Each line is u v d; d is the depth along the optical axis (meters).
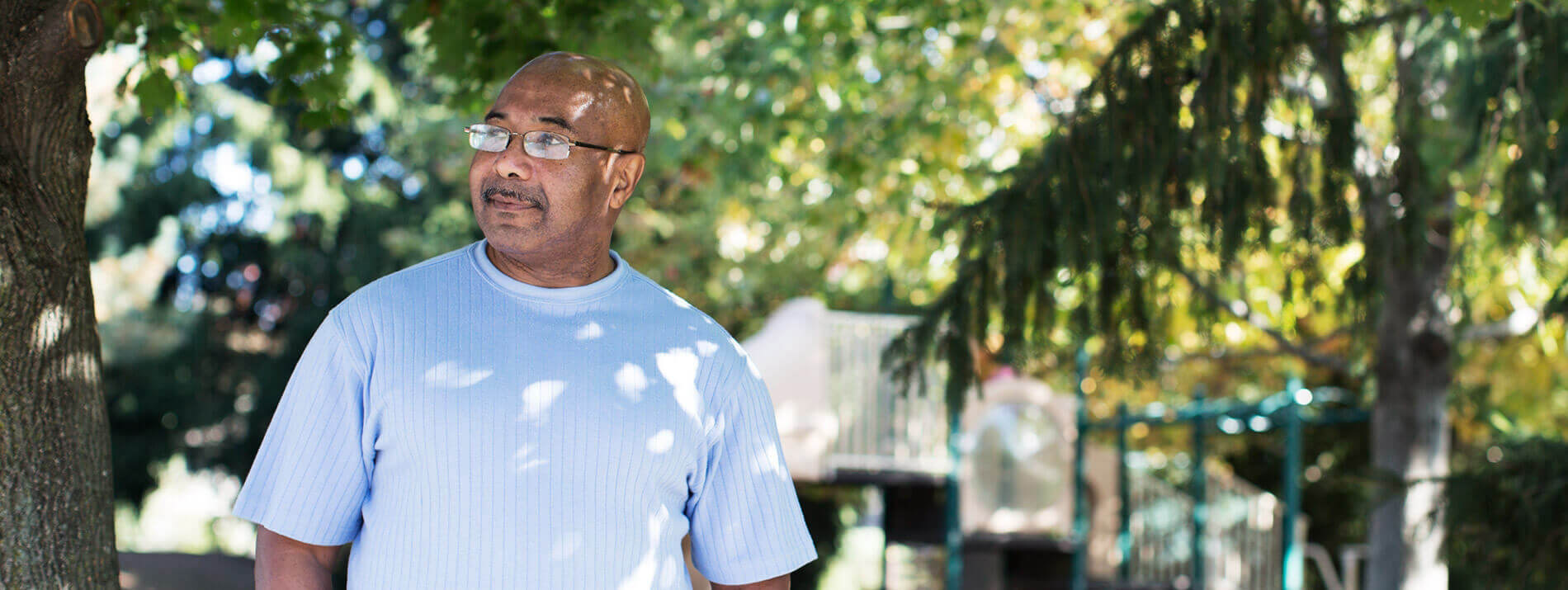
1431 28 5.16
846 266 12.09
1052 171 4.22
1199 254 4.57
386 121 15.01
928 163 8.14
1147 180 4.06
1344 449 12.61
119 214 15.11
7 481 2.39
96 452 2.55
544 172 1.88
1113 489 10.26
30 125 2.39
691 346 2.01
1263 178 4.00
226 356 16.41
